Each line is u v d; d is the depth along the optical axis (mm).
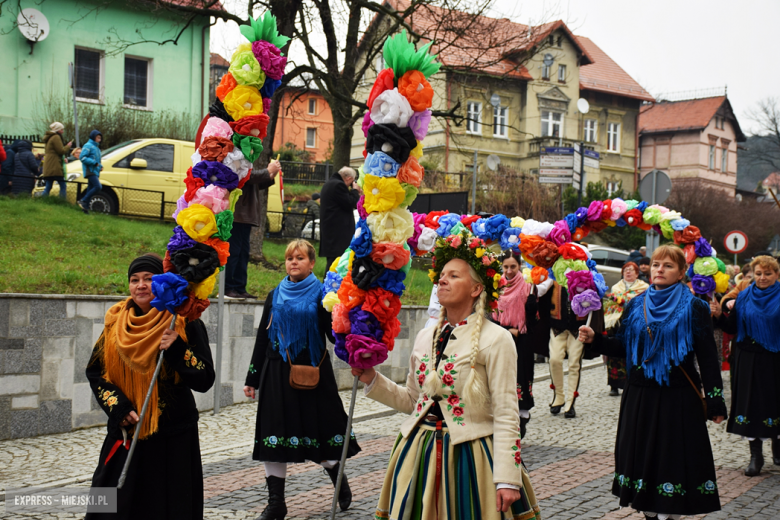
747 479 6316
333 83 15297
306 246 4953
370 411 8617
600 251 19703
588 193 31734
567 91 40562
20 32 20516
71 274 8195
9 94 20578
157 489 3422
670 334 4387
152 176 14172
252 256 12156
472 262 3100
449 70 16000
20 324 6750
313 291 4891
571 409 8969
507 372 2975
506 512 2846
